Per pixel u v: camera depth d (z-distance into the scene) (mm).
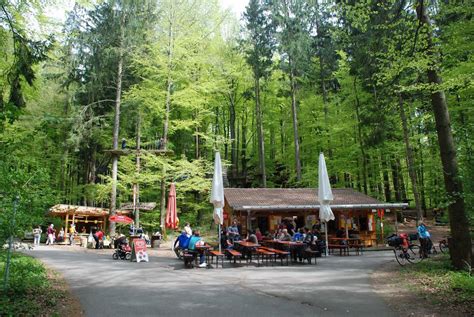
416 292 8750
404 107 22500
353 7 11438
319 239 18344
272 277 11219
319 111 32438
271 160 39938
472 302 7512
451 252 11219
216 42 33531
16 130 8656
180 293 8711
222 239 17891
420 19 10867
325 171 18453
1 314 6387
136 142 27328
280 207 21328
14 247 8562
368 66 13789
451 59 13984
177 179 25391
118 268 13500
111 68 27000
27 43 9438
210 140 27469
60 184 34375
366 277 11164
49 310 6961
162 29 25984
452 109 17062
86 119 26812
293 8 30453
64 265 14312
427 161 22875
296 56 29812
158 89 25625
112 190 25469
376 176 29203
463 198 10688
